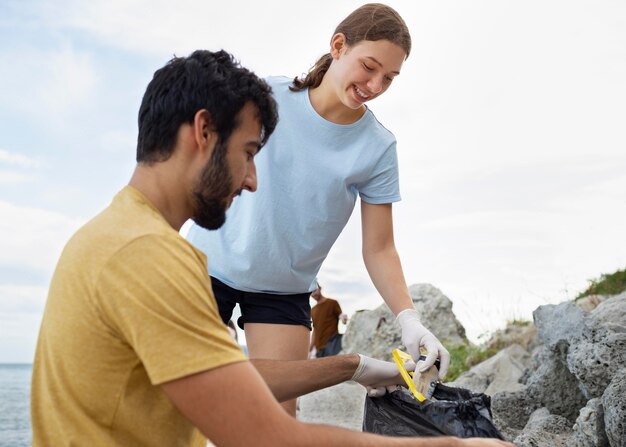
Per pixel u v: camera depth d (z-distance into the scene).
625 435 3.07
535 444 3.60
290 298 3.17
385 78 2.81
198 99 1.67
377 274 3.21
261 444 1.51
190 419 1.53
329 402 6.17
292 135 3.03
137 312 1.51
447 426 2.20
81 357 1.57
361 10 2.82
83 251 1.59
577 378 3.90
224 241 3.13
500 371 5.73
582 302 6.84
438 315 8.96
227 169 1.71
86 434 1.58
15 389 36.34
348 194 3.10
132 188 1.71
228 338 1.57
